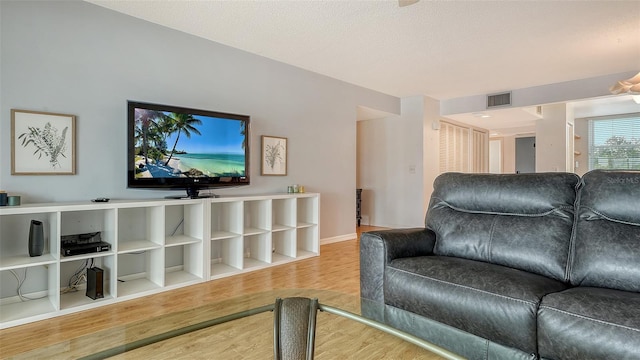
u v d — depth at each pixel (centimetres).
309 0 278
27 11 254
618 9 291
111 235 265
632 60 419
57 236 235
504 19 310
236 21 315
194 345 183
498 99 571
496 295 150
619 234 164
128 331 197
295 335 164
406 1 238
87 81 281
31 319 224
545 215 192
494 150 1016
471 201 220
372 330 185
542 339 136
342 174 504
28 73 255
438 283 170
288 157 432
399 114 613
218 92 363
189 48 341
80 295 265
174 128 307
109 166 292
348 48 380
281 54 398
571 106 663
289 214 398
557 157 627
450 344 166
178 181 309
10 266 218
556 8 290
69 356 172
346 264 374
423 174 588
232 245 352
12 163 248
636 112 727
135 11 296
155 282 296
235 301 230
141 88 310
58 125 267
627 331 118
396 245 201
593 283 162
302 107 448
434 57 408
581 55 401
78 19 276
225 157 343
